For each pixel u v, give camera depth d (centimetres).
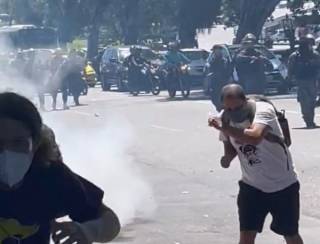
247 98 766
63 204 387
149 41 6488
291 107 2747
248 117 751
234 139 758
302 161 1568
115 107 3162
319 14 4488
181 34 5241
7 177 374
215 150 1792
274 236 1005
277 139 752
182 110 2878
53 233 379
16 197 379
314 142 1852
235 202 1232
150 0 6159
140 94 4000
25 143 375
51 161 385
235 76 2559
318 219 1092
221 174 1476
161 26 6444
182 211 1166
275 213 768
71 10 6644
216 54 2569
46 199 382
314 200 1203
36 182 381
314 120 2302
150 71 3862
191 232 1040
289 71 2120
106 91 4469
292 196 764
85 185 394
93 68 5256
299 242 771
